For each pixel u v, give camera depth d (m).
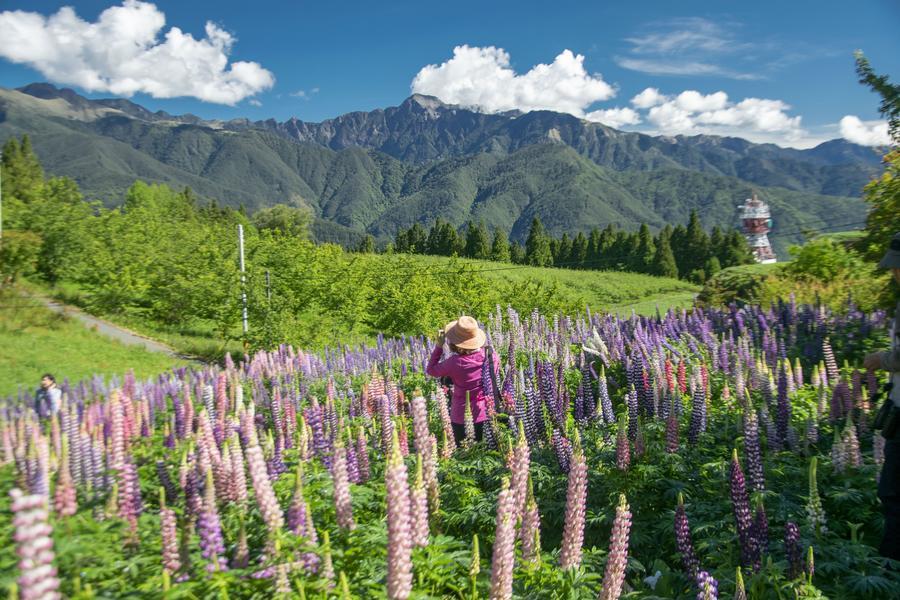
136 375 18.47
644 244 88.25
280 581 3.37
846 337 10.38
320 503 4.66
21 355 19.47
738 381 7.64
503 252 88.06
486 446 6.69
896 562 4.09
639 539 5.00
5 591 2.94
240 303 22.83
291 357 14.00
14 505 2.30
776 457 5.96
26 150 100.06
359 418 8.05
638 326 11.14
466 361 7.00
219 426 6.95
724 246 88.19
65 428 6.87
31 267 33.78
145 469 6.48
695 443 6.33
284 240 28.73
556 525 5.38
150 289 29.75
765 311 13.09
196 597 3.38
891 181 11.62
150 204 86.25
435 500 4.94
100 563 3.74
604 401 7.15
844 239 16.84
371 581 3.47
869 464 5.59
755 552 4.10
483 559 4.14
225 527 4.39
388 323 25.70
